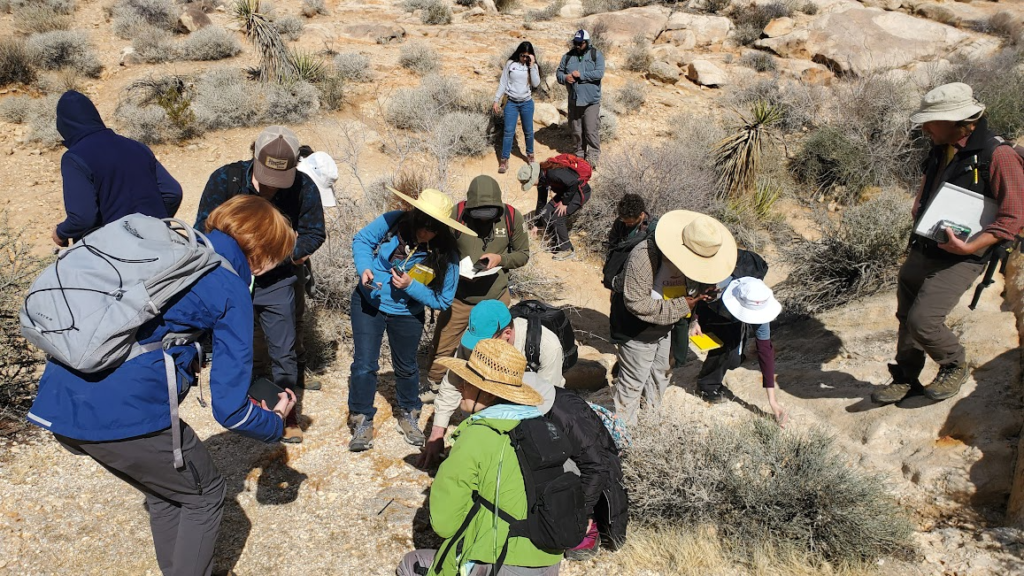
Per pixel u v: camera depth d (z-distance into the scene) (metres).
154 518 3.00
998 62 12.38
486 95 11.98
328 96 11.31
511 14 17.77
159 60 12.41
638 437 4.20
